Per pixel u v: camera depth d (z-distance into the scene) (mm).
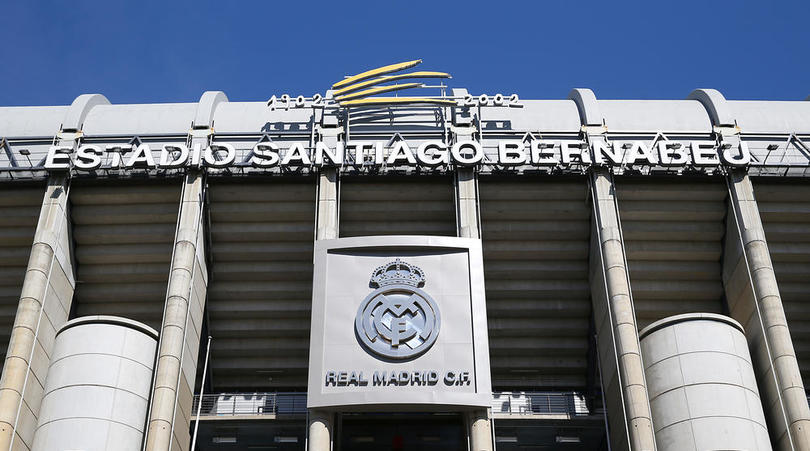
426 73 36750
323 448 29516
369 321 31125
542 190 34719
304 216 35094
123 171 34562
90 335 30875
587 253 35438
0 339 36062
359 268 32125
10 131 36406
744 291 33406
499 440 34875
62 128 35906
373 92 36344
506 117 36594
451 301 31500
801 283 35625
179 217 33750
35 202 34875
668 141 35312
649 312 35750
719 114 36344
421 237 32344
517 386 36938
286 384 36719
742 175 34344
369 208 35281
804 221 35156
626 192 34594
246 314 35906
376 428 34000
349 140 36031
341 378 30203
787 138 36000
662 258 35281
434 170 34688
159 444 29469
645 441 29391
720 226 35031
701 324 30875
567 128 36375
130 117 36719
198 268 34062
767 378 31578
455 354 30609
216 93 37594
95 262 35375
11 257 35344
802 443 29609
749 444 28625
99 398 29734
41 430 29328
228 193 34719
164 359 31000
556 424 33938
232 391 36656
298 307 35750
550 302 36000
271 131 36250
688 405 29500
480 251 32344
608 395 32500
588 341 36344
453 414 33938
